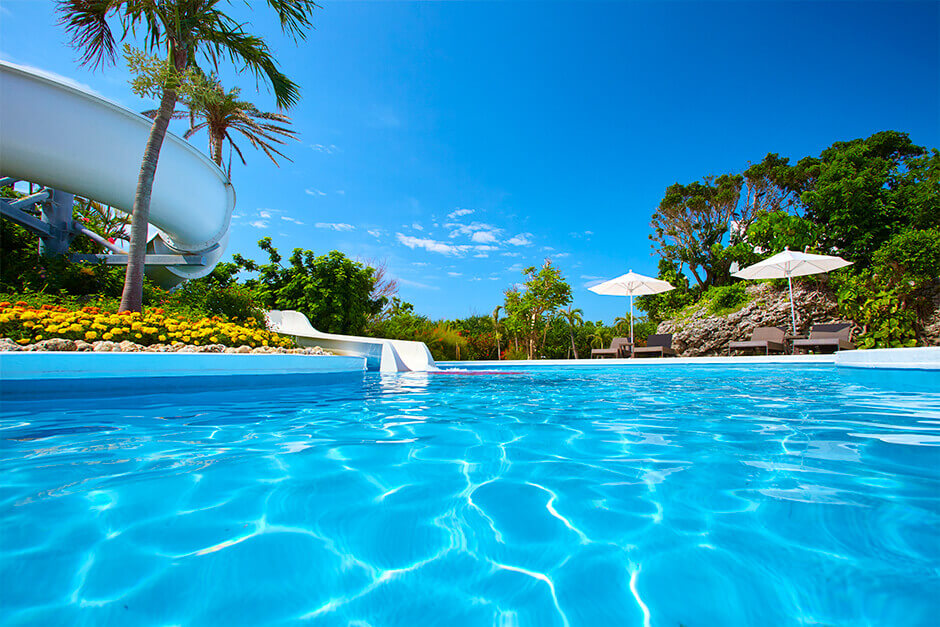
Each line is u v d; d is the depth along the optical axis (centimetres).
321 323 1295
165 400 333
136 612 77
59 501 129
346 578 89
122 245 1464
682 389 478
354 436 227
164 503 128
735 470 161
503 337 2055
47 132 808
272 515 121
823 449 192
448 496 136
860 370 634
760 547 100
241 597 83
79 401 307
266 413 299
